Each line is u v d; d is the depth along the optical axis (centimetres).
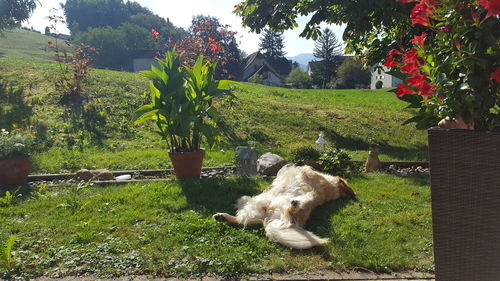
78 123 1196
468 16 254
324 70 8512
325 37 8531
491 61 242
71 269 370
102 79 1755
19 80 1630
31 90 1500
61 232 460
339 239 436
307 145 852
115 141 1093
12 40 6562
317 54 8650
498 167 239
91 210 537
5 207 550
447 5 255
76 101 1398
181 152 704
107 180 721
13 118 1163
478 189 247
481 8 242
